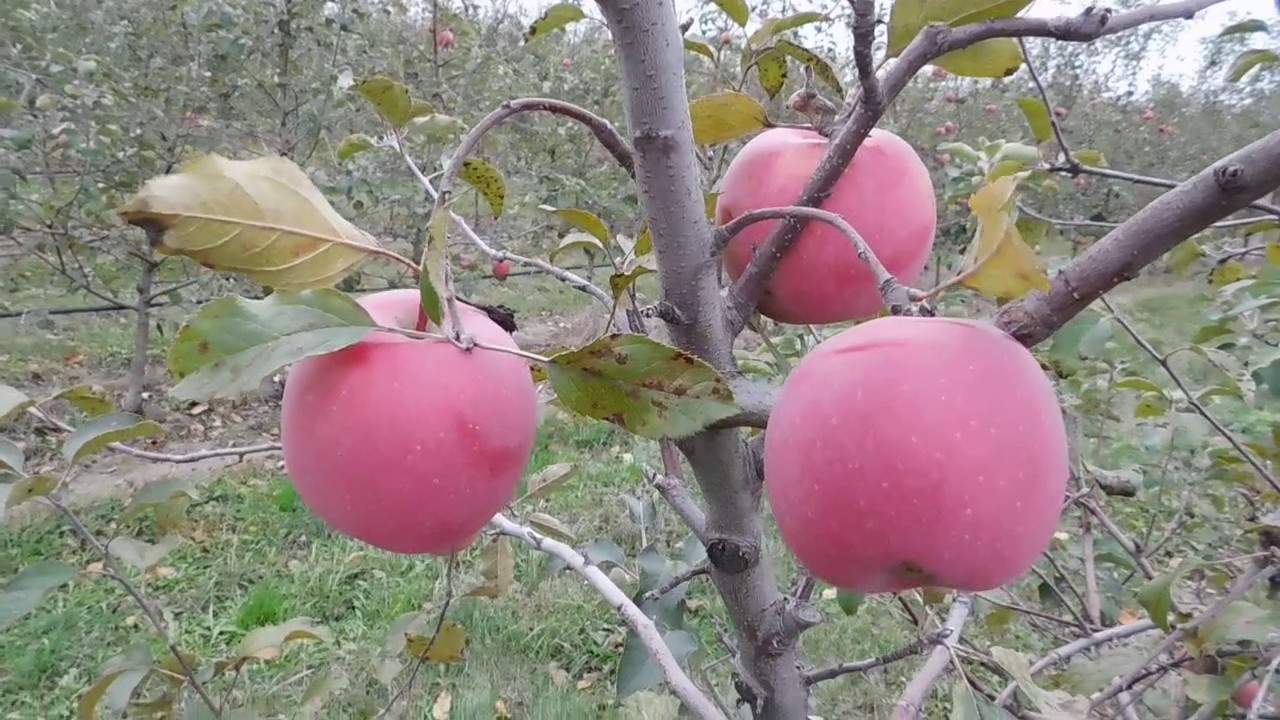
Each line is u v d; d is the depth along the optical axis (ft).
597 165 18.15
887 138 2.94
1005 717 3.40
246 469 14.34
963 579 2.03
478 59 17.33
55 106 13.65
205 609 10.58
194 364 2.02
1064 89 18.44
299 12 15.51
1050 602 6.75
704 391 2.15
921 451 1.91
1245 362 6.11
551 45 20.01
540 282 24.17
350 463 2.23
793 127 3.16
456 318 2.32
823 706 8.32
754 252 2.85
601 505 12.45
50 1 15.19
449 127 4.09
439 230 2.20
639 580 4.94
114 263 18.44
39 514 12.26
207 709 5.08
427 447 2.22
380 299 2.60
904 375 1.98
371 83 3.06
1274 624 3.86
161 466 14.37
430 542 2.38
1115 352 6.42
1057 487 2.08
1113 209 17.42
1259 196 1.85
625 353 2.11
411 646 5.17
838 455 1.99
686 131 2.33
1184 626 4.08
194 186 2.10
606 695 9.18
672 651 4.38
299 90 16.14
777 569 9.66
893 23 2.35
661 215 2.42
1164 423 6.56
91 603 10.48
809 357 2.21
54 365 18.15
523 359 2.55
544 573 5.31
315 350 2.06
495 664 9.50
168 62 15.64
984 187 2.01
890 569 2.08
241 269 2.18
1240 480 5.95
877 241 2.76
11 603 3.95
